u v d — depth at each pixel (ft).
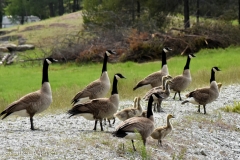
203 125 56.59
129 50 142.82
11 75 121.80
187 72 71.31
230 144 51.39
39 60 152.35
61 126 52.29
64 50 148.87
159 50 142.82
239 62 119.44
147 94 60.90
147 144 46.14
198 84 85.56
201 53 144.05
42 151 39.91
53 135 46.29
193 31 153.28
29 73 126.93
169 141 48.47
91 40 153.58
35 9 309.83
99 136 46.14
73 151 40.50
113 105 48.26
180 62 129.49
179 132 52.24
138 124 40.50
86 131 48.93
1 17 327.67
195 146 48.57
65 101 67.00
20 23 326.85
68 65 142.41
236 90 82.99
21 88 93.09
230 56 133.90
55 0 310.86
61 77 111.04
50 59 49.96
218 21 160.15
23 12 312.09
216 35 151.02
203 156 46.01
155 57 143.23
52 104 64.85
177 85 70.85
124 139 45.42
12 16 320.09
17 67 146.72
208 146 49.37
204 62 125.08
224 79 90.99
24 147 40.98
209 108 67.36
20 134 46.60
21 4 308.40
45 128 50.83
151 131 41.65
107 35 152.15
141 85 69.92
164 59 70.74
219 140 52.19
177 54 146.72
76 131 48.88
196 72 97.40
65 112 61.62
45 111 62.03
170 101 71.87
